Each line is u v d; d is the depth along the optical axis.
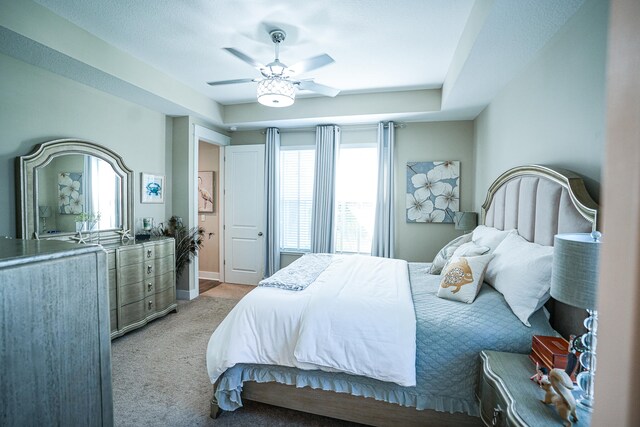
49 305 0.58
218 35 2.54
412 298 2.05
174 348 2.79
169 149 4.12
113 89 3.09
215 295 4.40
